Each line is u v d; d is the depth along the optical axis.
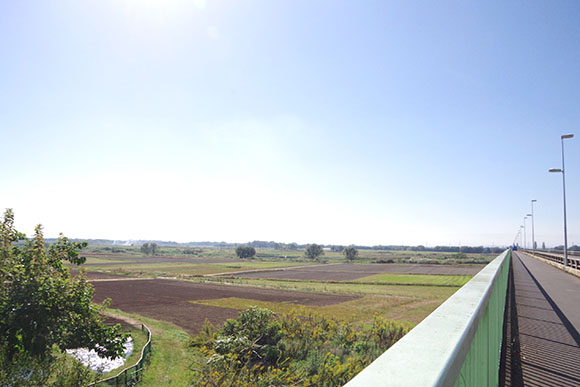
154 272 88.19
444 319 1.47
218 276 80.38
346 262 152.62
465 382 1.24
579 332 7.65
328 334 18.84
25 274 8.73
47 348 8.57
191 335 23.94
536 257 58.41
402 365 0.84
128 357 18.03
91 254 183.38
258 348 16.38
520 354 5.97
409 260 145.38
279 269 109.06
